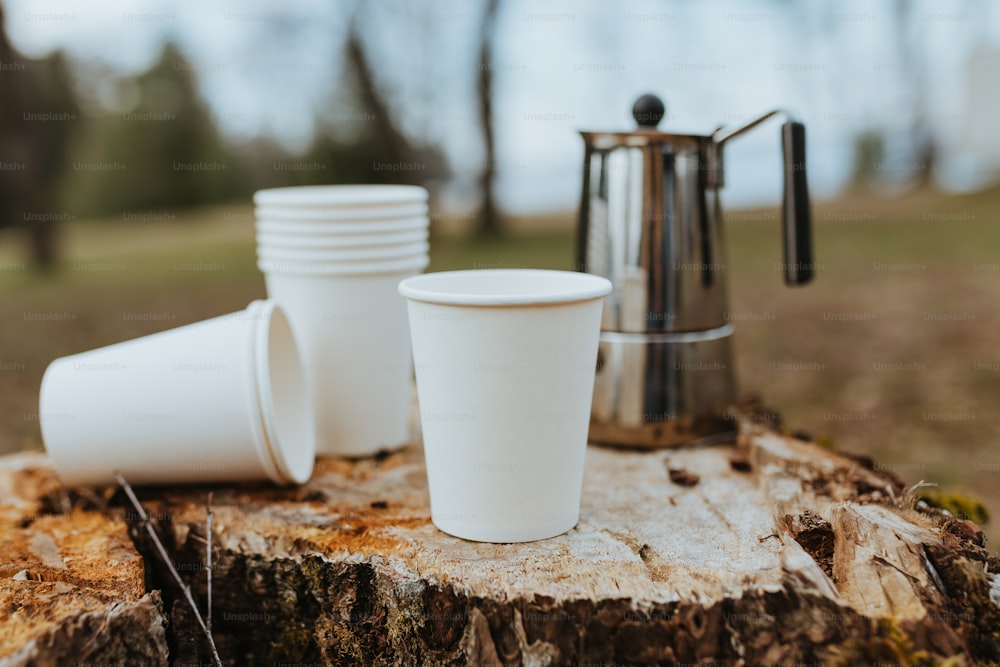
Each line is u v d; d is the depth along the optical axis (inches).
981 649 50.8
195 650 63.9
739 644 50.5
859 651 48.8
